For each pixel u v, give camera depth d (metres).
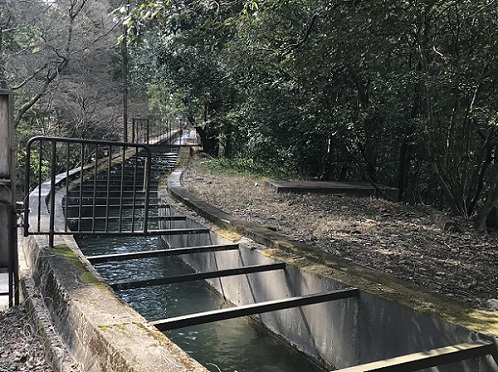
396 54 9.11
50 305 3.50
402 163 11.89
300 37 7.80
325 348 4.50
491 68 7.39
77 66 14.61
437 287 4.32
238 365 4.50
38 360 2.99
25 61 13.41
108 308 3.04
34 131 16.00
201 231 6.60
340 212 8.14
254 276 5.57
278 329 5.16
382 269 4.86
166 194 10.10
